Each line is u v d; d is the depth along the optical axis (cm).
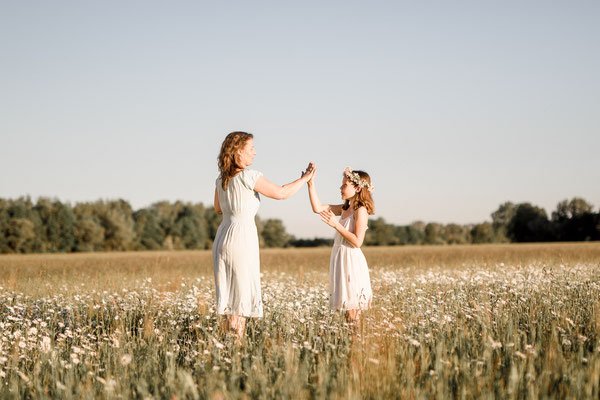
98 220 9394
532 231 10138
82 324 693
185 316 696
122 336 563
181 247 10056
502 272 1232
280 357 457
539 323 584
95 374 452
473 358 463
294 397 375
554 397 368
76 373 446
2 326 630
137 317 728
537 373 414
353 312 663
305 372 410
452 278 1068
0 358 467
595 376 374
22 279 1402
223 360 470
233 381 395
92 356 507
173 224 10188
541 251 3794
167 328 604
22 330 655
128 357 433
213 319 666
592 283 873
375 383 395
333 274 678
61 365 459
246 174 595
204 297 830
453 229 10619
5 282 1261
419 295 836
